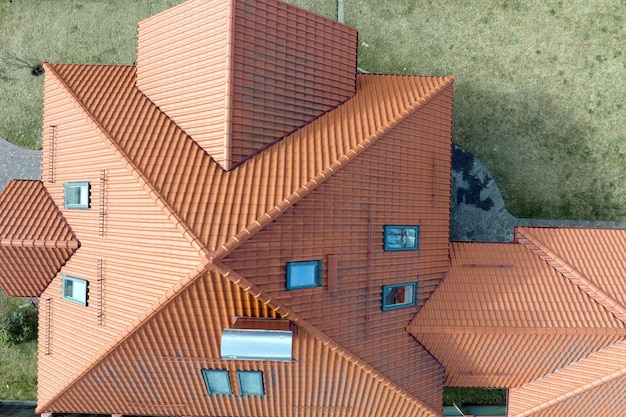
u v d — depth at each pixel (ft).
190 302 30.50
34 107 63.57
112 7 62.75
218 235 28.96
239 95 34.81
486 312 41.86
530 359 43.70
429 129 42.11
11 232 40.37
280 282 30.40
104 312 36.17
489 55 59.88
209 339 33.17
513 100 59.62
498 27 59.77
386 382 37.11
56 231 40.37
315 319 32.27
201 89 36.60
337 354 34.45
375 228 36.40
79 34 63.10
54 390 40.96
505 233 59.26
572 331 41.19
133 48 62.64
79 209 39.22
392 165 37.99
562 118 59.21
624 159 58.59
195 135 36.60
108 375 37.40
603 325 41.75
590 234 47.29
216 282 29.30
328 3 61.57
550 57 59.36
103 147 36.60
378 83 44.45
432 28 60.49
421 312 41.24
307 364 35.32
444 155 43.91
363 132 37.35
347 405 39.86
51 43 63.31
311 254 32.04
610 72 58.80
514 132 59.52
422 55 60.59
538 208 59.16
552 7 59.36
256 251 29.22
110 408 42.14
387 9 60.95
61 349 40.98
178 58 38.78
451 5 60.23
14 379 62.28
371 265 36.11
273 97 36.83
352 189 34.65
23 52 63.52
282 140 36.88
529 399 46.39
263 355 29.48
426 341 41.55
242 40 35.24
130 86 42.06
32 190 43.37
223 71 34.81
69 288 40.42
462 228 59.52
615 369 41.75
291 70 38.09
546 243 46.06
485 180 59.52
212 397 39.73
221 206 30.68
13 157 63.72
